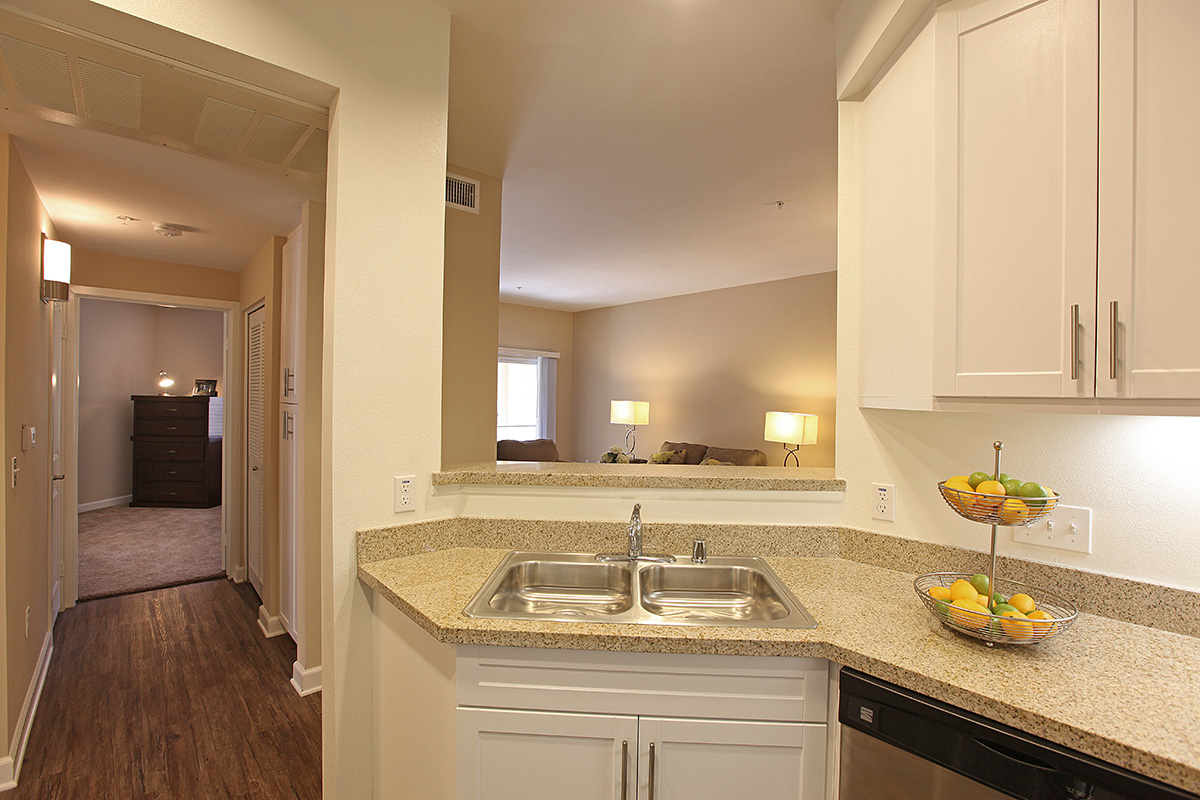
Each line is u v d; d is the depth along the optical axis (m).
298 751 2.18
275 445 3.26
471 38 1.86
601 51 1.93
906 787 1.04
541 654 1.21
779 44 1.88
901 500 1.58
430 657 1.34
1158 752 0.80
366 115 1.58
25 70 1.40
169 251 3.61
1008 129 1.14
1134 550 1.24
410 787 1.44
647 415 6.43
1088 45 1.04
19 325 2.20
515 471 1.82
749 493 1.74
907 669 1.03
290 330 3.06
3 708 1.97
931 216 1.27
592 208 3.50
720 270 5.25
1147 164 0.97
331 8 1.52
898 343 1.40
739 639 1.16
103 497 6.50
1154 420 1.22
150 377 6.86
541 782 1.22
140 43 1.32
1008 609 1.10
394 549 1.63
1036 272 1.09
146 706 2.48
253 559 3.85
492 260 2.94
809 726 1.18
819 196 3.27
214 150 1.83
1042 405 1.09
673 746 1.20
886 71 1.47
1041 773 0.89
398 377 1.65
